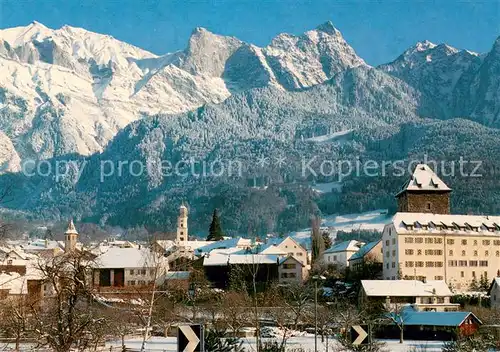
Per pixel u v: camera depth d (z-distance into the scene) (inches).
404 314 7765.8
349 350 5246.1
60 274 3747.5
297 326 7765.8
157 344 6230.3
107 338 5659.5
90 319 3449.8
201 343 2154.3
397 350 6333.7
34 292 5851.4
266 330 7101.4
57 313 3447.3
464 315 7495.1
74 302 3385.8
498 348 6417.3
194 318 7081.7
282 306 7805.1
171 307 7352.4
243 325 7278.5
